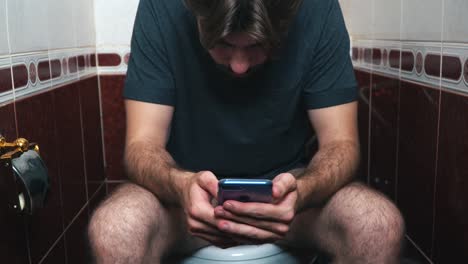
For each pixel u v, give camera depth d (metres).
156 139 1.16
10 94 1.05
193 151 1.26
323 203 1.04
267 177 1.28
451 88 1.10
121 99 1.87
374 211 0.97
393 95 1.49
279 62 1.19
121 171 1.92
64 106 1.43
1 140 0.95
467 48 1.02
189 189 0.89
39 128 1.22
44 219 1.23
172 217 1.06
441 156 1.17
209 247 1.05
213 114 1.22
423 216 1.30
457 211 1.10
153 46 1.21
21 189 0.94
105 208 0.98
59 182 1.36
